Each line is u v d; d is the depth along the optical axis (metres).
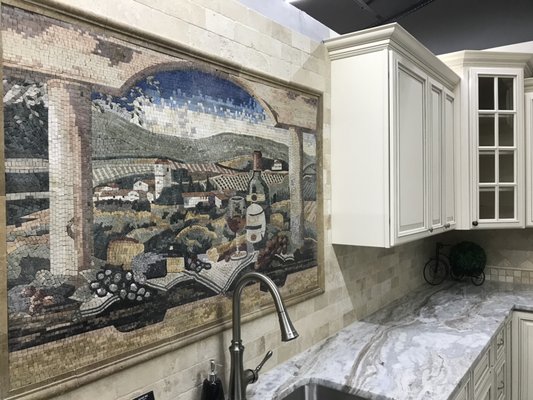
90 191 1.02
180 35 1.25
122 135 1.09
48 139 0.94
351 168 1.93
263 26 1.58
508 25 2.67
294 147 1.73
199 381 1.32
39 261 0.92
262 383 1.51
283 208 1.67
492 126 2.79
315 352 1.80
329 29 2.07
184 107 1.25
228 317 1.41
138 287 1.13
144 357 1.14
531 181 2.81
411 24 2.64
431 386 1.47
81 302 1.00
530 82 2.78
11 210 0.88
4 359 0.86
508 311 2.44
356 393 1.46
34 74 0.91
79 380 0.99
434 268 3.31
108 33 1.05
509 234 3.21
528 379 2.59
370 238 1.89
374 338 1.96
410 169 2.01
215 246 1.36
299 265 1.76
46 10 0.93
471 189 2.71
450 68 2.65
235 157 1.44
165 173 1.20
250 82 1.51
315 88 1.86
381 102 1.83
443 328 2.11
